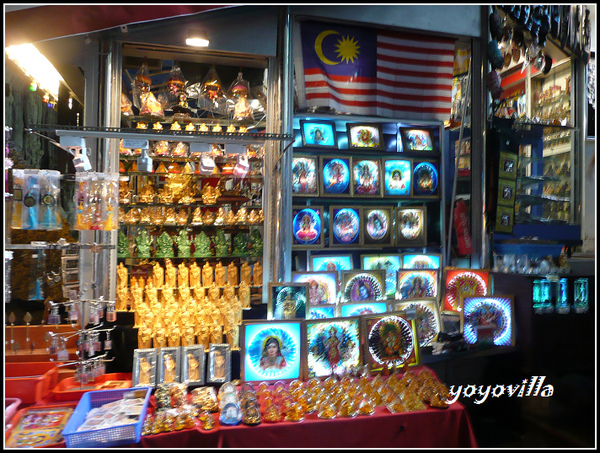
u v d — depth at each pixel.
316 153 3.90
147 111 3.36
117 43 3.22
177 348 2.79
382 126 4.09
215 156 3.50
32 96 3.59
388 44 3.79
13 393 2.52
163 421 2.28
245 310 3.38
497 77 3.93
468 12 3.90
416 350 3.07
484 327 3.35
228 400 2.46
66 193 3.58
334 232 3.93
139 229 3.38
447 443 2.51
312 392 2.62
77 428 2.18
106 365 2.93
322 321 2.95
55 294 3.04
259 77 3.61
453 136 4.28
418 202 4.24
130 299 3.16
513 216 3.97
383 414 2.47
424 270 3.84
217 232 3.51
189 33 3.25
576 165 4.30
